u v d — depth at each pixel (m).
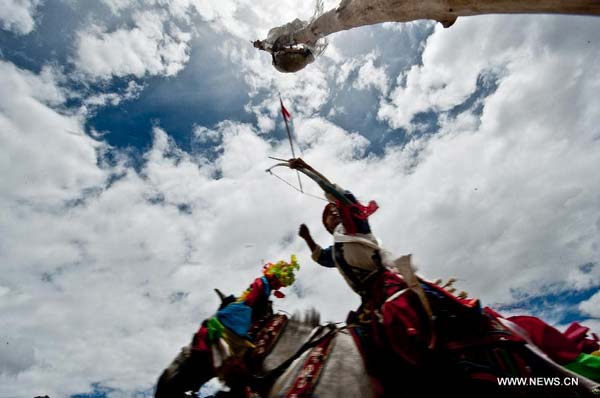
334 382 3.20
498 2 3.13
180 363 3.66
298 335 3.95
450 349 2.96
